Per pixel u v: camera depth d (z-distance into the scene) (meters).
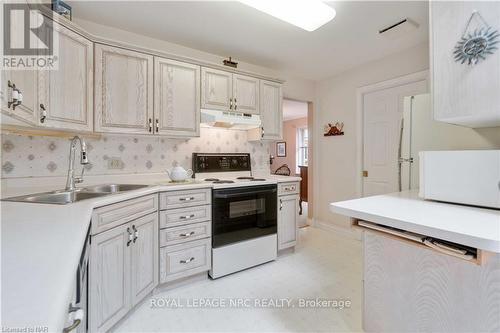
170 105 2.19
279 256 2.65
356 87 3.15
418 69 2.53
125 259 1.54
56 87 1.56
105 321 1.38
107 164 2.19
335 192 3.45
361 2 1.85
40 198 1.51
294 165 7.41
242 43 2.50
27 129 1.62
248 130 3.01
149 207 1.78
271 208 2.49
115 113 1.93
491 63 0.98
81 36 1.74
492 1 0.97
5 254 0.60
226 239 2.19
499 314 0.92
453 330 1.04
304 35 2.34
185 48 2.58
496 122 1.28
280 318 1.63
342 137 3.34
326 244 3.01
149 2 1.84
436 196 1.24
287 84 3.37
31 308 0.39
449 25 1.10
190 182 2.21
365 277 1.36
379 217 0.98
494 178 1.06
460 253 0.79
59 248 0.65
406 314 1.19
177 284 2.03
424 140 1.78
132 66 2.01
